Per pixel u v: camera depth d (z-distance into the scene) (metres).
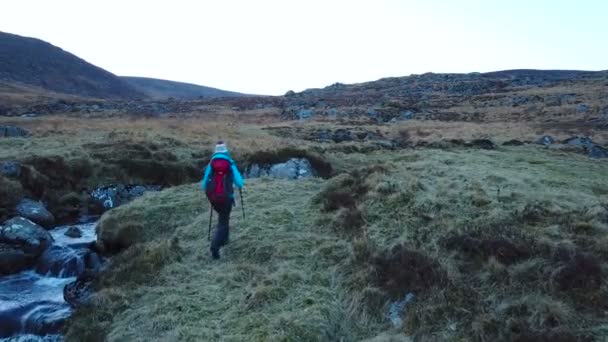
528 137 32.72
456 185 10.90
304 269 8.21
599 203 9.37
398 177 11.63
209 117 57.84
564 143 27.03
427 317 6.44
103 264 10.17
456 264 7.37
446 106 67.75
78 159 16.59
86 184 16.11
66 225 13.56
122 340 6.73
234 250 9.19
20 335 8.01
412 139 33.75
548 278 6.60
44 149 18.06
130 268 8.83
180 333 6.58
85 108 60.44
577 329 5.71
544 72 147.12
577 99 61.94
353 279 7.69
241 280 8.07
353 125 47.41
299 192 12.85
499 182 11.36
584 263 6.55
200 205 12.38
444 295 6.66
